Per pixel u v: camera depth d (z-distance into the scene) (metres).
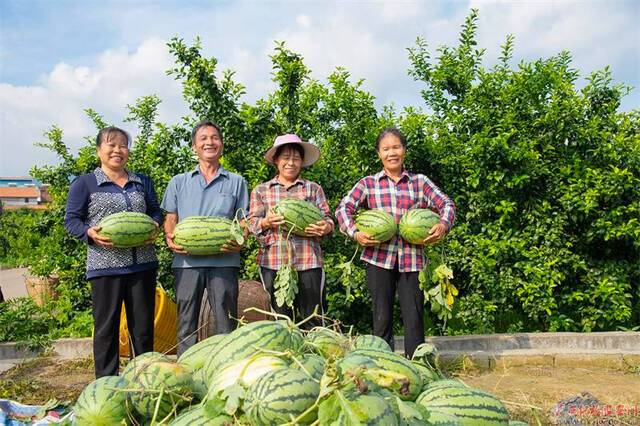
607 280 8.18
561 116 8.21
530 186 8.35
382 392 2.61
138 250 5.68
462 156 8.33
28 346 8.16
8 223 20.66
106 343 5.64
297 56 8.81
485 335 7.86
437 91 9.32
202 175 6.00
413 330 6.05
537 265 8.09
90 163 9.73
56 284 11.23
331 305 8.14
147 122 10.59
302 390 2.40
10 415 4.00
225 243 5.58
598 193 7.99
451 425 2.76
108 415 2.78
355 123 8.67
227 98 8.62
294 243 5.92
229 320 5.73
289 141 6.02
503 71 8.92
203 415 2.51
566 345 7.79
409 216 5.87
